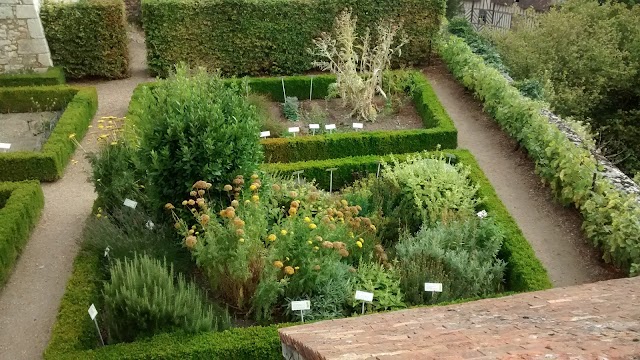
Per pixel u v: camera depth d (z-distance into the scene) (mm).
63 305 6418
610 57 14695
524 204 9133
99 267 7184
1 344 6453
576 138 9773
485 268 7219
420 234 7918
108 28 13500
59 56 13555
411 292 6918
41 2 13188
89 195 9469
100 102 12898
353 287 6910
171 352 5805
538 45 15469
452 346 3264
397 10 14211
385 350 3248
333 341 3619
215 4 13570
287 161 10570
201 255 6594
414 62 14867
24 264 7793
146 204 8000
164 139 7266
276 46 14203
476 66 12680
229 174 7355
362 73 13125
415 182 8719
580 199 8453
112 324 6133
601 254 7926
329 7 13914
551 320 3840
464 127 11680
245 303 6832
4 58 13125
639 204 7730
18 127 11680
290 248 6805
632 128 15281
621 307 4055
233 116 7578
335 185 9969
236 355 5934
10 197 8359
